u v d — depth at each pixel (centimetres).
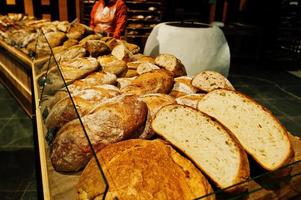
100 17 393
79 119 111
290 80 630
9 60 374
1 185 268
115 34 388
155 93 144
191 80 167
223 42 309
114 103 117
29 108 362
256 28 731
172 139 108
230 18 805
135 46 245
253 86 581
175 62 181
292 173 97
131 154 95
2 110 407
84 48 202
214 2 677
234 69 695
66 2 654
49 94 167
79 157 109
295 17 738
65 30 254
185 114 110
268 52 754
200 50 288
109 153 97
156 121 114
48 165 122
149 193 84
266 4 746
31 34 313
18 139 342
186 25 315
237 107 116
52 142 127
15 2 622
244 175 95
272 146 105
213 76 153
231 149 99
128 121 113
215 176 96
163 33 298
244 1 784
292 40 749
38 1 637
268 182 92
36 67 237
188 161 99
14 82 384
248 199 89
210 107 120
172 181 88
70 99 128
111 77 167
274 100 509
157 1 693
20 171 287
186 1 743
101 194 80
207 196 82
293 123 420
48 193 112
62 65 175
